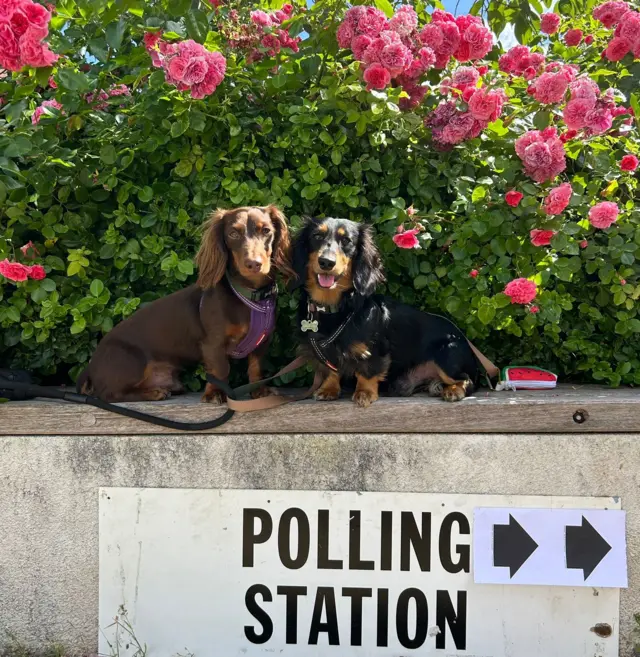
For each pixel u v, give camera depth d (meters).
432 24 3.22
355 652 2.71
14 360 3.46
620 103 3.58
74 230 3.29
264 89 3.35
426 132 3.30
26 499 2.79
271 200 3.19
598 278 3.41
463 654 2.67
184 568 2.74
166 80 2.98
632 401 2.64
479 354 3.23
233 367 3.40
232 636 2.73
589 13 3.91
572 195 3.12
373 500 2.70
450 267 3.29
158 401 2.98
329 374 2.99
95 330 3.32
